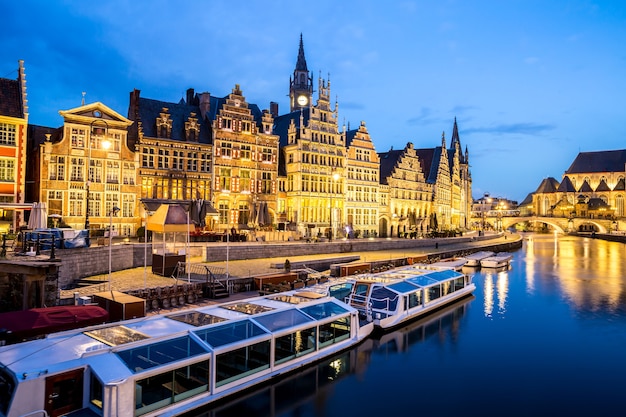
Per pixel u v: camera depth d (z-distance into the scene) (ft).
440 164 310.04
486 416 54.24
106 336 49.26
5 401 40.01
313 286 90.79
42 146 127.03
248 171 171.83
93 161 135.23
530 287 134.92
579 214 504.84
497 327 90.53
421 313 95.76
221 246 120.88
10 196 121.08
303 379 62.13
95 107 135.23
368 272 119.85
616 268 179.83
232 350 52.95
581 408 56.49
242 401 53.83
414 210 264.52
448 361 71.72
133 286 82.33
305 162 188.55
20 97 124.47
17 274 69.51
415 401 57.88
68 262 86.07
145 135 149.89
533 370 68.44
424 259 152.87
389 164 257.14
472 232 366.43
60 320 51.08
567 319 96.89
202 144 160.15
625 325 92.58
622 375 66.69
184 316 58.75
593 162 545.85
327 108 200.13
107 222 137.28
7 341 47.78
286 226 184.24
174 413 47.14
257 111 195.93
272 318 61.52
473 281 145.89
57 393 41.19
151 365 46.75
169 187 152.87
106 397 40.63
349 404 56.85
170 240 132.05
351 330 73.61
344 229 197.16
